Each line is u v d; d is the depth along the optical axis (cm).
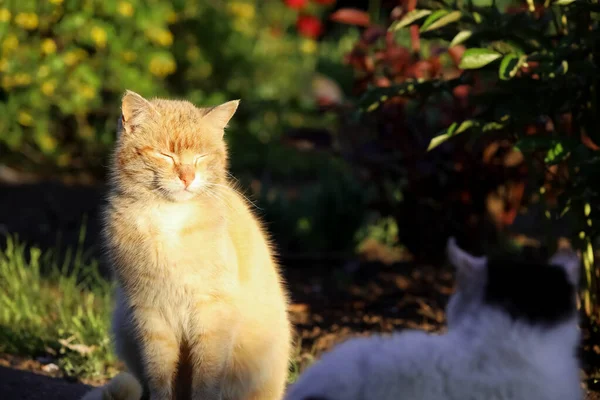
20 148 1225
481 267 395
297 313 776
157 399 517
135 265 508
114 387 519
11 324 716
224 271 506
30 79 1074
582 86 585
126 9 1098
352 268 898
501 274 390
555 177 645
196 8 1306
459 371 369
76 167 1243
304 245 991
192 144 514
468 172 854
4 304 744
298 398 375
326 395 368
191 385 529
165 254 504
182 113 523
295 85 1579
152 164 508
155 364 516
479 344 376
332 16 852
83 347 663
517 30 573
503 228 910
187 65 1320
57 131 1237
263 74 1504
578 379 396
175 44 1300
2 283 798
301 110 1563
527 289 384
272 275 549
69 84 1095
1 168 1188
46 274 851
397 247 977
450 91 634
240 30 1385
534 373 371
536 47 571
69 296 779
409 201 897
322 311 781
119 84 1138
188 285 505
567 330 388
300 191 1200
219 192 529
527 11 622
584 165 551
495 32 571
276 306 546
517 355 372
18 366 653
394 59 818
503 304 382
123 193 520
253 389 543
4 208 1043
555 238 688
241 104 1419
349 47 1814
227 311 509
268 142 1430
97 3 1102
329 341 695
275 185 1248
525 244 915
